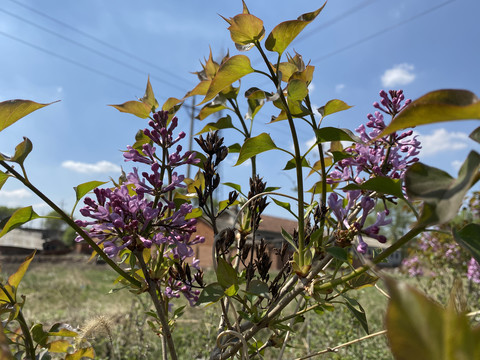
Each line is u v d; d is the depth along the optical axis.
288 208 1.85
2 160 1.33
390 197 1.50
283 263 1.69
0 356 0.37
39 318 6.63
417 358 0.28
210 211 1.78
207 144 1.64
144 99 1.89
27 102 1.30
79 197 1.58
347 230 1.36
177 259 1.72
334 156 1.65
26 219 1.36
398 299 0.28
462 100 0.67
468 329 0.27
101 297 10.23
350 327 4.55
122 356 4.04
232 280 1.42
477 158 0.79
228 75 1.46
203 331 5.02
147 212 1.43
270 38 1.44
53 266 21.62
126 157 1.58
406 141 1.62
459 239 0.82
